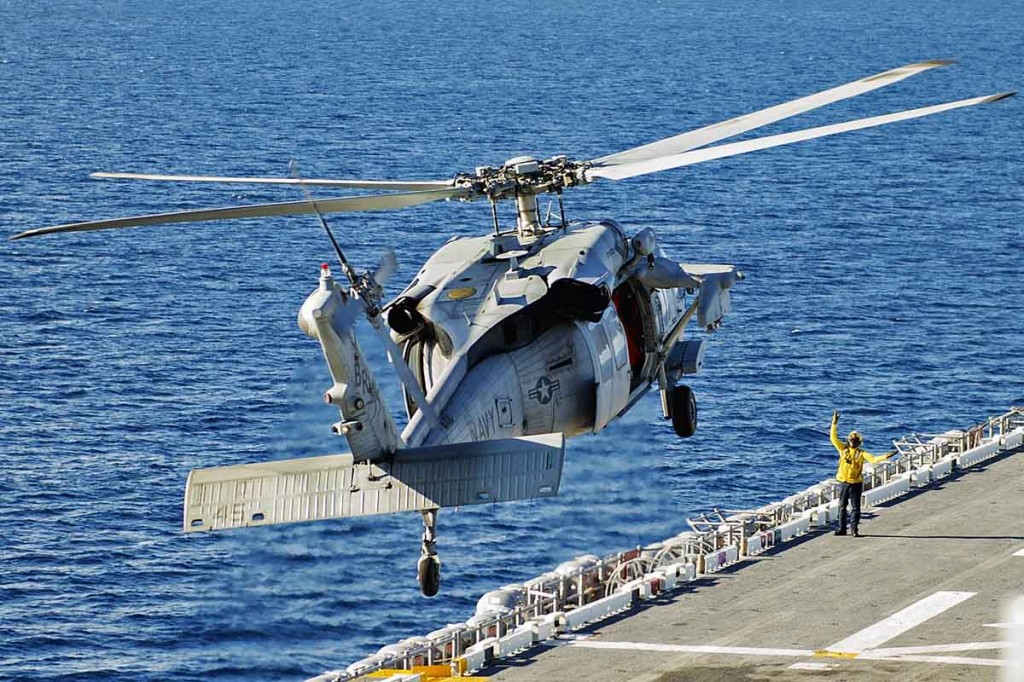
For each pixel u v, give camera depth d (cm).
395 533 17162
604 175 8731
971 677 8356
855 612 9562
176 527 17600
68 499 18325
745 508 17838
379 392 7350
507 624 9550
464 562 16288
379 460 7300
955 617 9394
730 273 10638
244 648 14462
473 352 8325
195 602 15512
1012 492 12156
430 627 14962
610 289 8925
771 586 10138
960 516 11562
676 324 10481
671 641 9175
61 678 13762
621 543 16650
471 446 7281
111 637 14675
